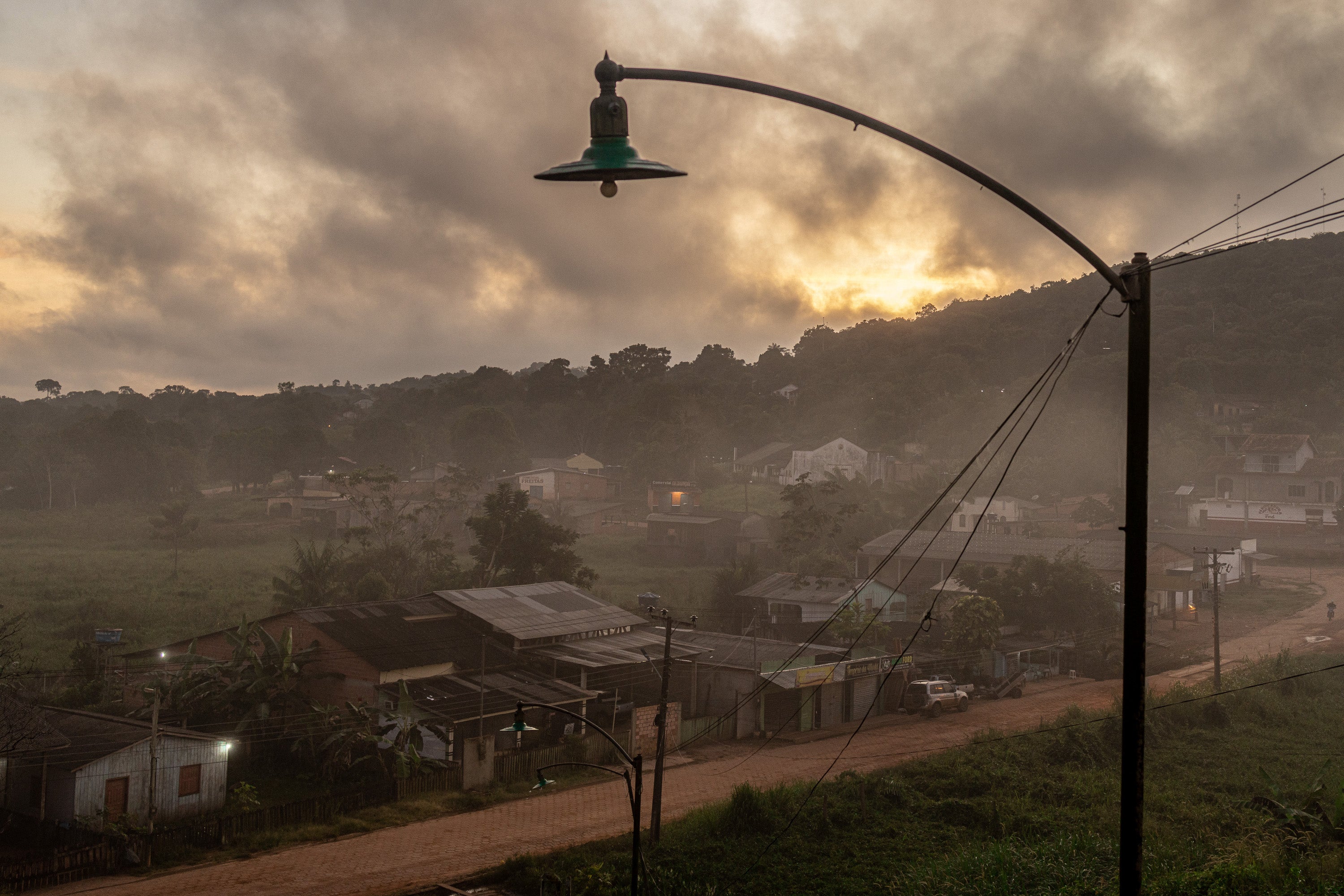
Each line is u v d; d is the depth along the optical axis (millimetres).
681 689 43438
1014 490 95000
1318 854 21250
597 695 38781
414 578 59062
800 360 197375
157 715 30625
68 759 27797
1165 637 57031
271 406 187625
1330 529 82375
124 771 28531
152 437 120625
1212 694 38469
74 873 24734
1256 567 77938
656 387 140250
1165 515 88562
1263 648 52875
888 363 160875
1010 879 20484
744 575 62281
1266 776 26766
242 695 35250
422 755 34812
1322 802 24625
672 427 120938
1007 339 153875
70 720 31141
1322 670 42594
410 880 24969
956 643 49438
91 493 113812
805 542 76438
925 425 119312
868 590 56062
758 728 41500
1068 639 54312
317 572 52406
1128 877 9078
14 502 110188
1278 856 19984
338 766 33219
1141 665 9164
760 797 28047
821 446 120062
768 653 44000
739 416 143750
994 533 75812
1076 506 89875
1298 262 170000
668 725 39375
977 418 112688
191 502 115500
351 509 92250
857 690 45156
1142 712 9148
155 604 56688
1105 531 76188
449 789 33125
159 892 23891
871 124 6312
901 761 35875
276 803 31203
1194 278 174375
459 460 118312
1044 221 7566
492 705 35656
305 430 126000
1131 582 9242
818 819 27359
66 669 41594
